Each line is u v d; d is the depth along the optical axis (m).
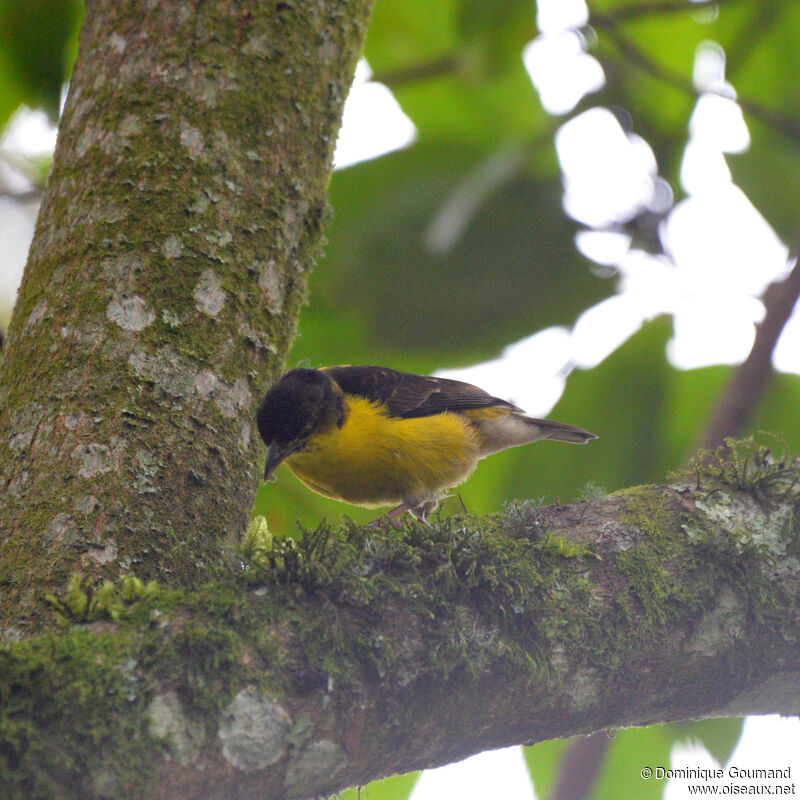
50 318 6.65
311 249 7.63
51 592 5.79
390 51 13.23
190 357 6.67
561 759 9.83
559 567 5.95
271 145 7.39
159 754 4.45
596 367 11.31
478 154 11.73
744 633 6.05
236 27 7.48
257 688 4.80
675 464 11.23
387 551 5.62
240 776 4.68
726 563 6.18
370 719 5.11
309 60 7.73
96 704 4.41
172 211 6.93
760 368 10.46
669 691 5.95
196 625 4.84
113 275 6.71
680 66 13.17
